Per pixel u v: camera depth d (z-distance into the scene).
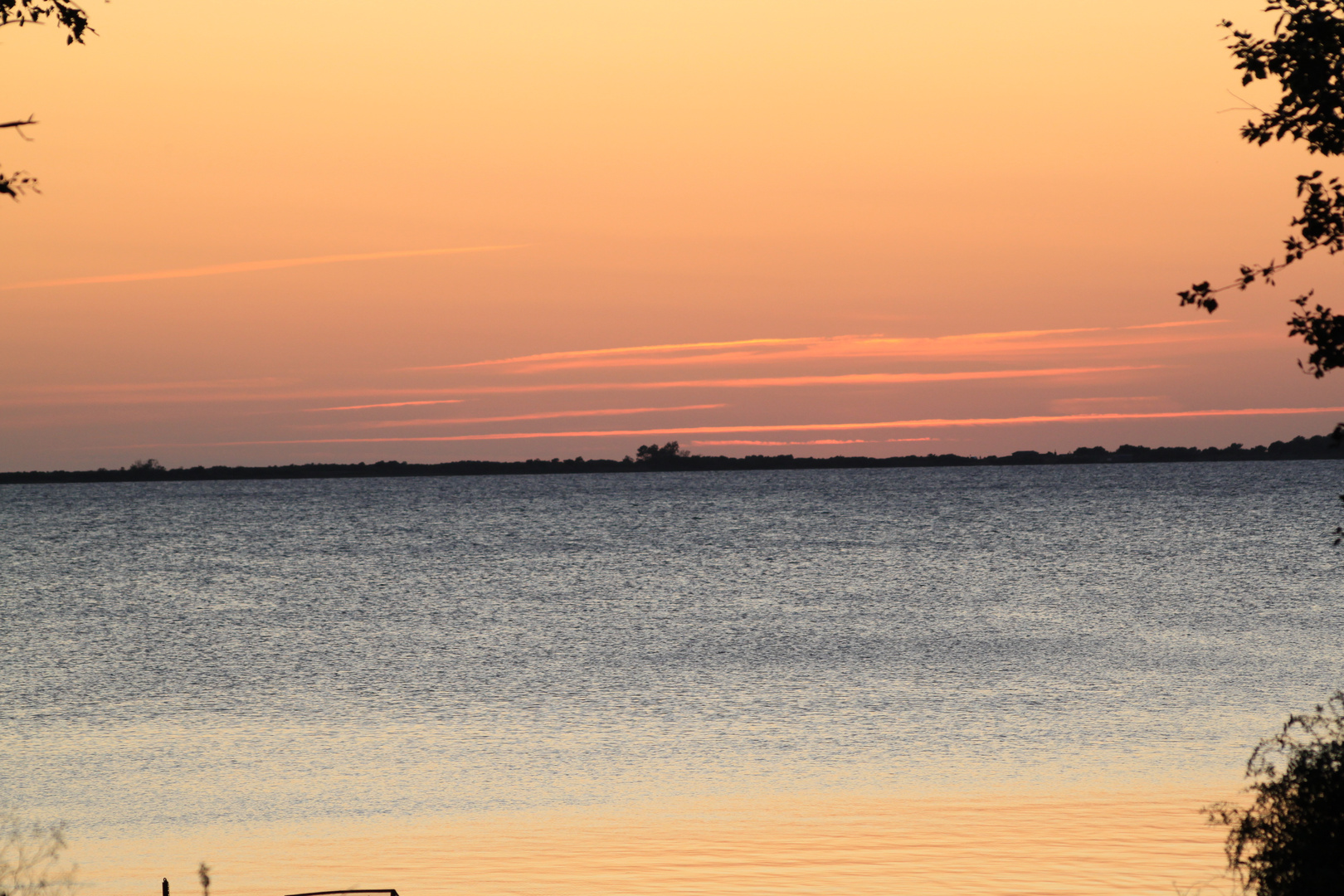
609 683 59.72
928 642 71.00
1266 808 21.38
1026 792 36.31
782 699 53.88
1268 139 19.16
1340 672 57.31
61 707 55.41
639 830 33.34
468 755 43.78
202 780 40.53
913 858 30.02
